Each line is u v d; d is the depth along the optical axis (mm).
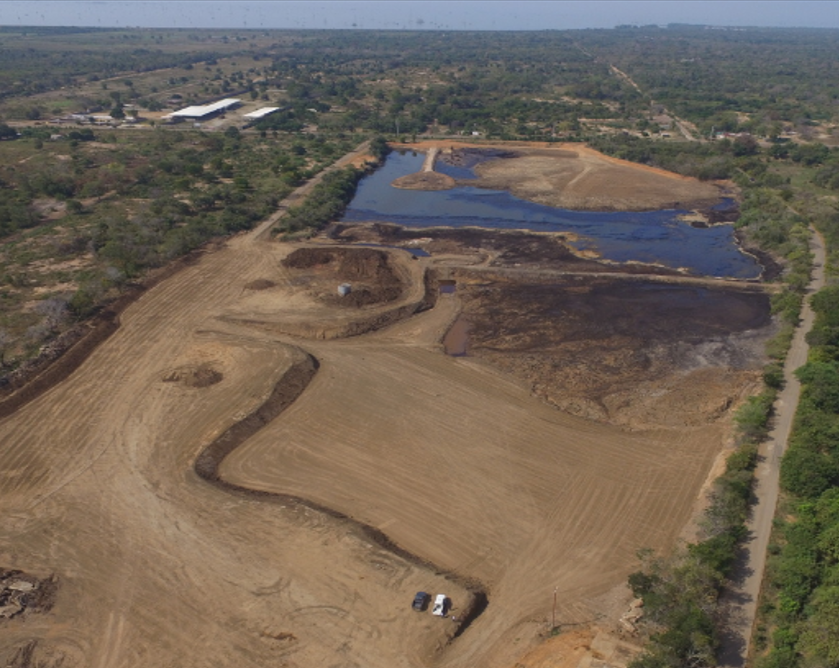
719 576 38281
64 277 82375
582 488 49750
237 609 38781
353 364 67375
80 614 38469
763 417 54938
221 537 44094
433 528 45906
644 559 41906
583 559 43156
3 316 71875
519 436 56031
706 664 33594
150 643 36688
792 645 34812
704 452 53812
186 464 51219
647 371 66438
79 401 58938
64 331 69625
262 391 60438
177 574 41219
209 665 35406
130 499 47500
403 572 41125
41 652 36094
